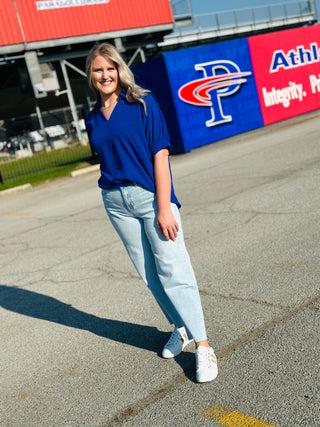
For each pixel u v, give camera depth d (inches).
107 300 157.3
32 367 121.9
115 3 1075.3
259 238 184.4
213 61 546.6
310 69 621.6
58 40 1027.3
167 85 525.7
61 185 498.9
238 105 569.9
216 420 85.8
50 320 150.8
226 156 432.1
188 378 101.6
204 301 138.3
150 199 98.3
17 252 246.5
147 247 105.7
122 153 96.8
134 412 93.8
